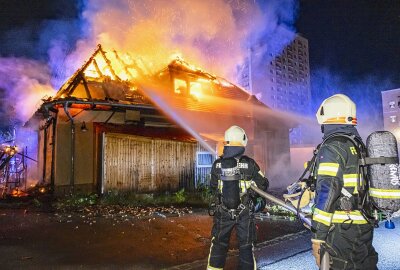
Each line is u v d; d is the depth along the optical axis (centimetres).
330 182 235
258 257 484
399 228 657
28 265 447
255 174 374
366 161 241
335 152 242
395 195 231
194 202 1020
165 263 458
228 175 367
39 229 634
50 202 958
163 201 1027
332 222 245
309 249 522
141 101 1246
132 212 805
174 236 595
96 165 1120
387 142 239
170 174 1221
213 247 374
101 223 688
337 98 272
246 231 366
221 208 371
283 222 704
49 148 1268
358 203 240
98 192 1072
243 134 391
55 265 448
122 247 529
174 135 1298
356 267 241
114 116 1213
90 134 1156
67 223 685
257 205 380
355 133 262
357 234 241
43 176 1345
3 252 498
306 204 282
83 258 476
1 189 1459
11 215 760
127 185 1120
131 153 1143
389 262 465
